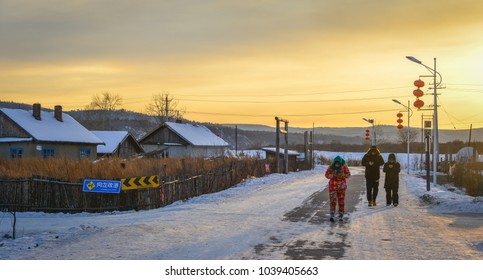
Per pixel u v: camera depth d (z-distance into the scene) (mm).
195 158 35844
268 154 74812
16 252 10570
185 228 13789
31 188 23016
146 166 27781
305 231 13406
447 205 19719
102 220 17391
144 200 22562
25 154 45875
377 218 16359
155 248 10938
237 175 35469
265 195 25141
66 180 22688
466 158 46844
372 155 20391
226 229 13688
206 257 10047
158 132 69562
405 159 97625
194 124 76188
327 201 21922
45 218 20234
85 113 117438
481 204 18797
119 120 146875
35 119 48812
